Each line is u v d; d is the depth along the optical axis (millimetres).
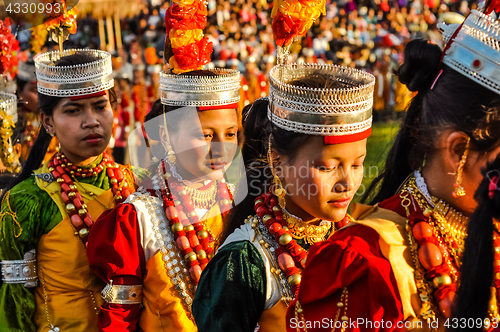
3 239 1967
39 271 2014
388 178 1419
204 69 2000
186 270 1765
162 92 1922
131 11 8172
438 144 1146
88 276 2004
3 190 2348
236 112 1936
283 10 1441
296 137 1257
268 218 1379
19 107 3053
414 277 1096
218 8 9102
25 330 1943
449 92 1108
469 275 1027
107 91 2168
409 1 12031
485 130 1064
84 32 7578
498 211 1036
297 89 1228
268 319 1319
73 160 2158
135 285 1705
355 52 10562
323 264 1118
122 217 1732
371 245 1111
